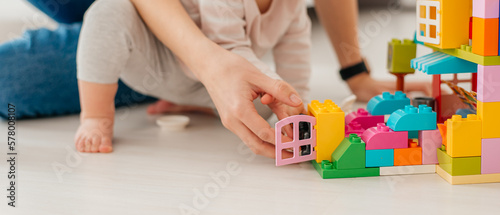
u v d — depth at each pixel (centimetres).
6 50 142
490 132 92
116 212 83
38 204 87
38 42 145
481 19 87
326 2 150
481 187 91
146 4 116
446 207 83
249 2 119
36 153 115
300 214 81
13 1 224
